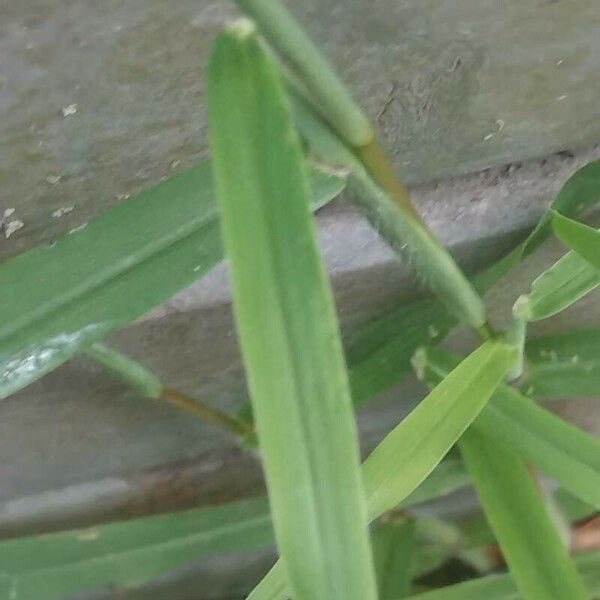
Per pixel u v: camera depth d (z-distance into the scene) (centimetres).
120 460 31
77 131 20
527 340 24
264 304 16
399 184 19
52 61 19
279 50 17
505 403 22
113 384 26
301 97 18
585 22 21
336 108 18
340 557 17
